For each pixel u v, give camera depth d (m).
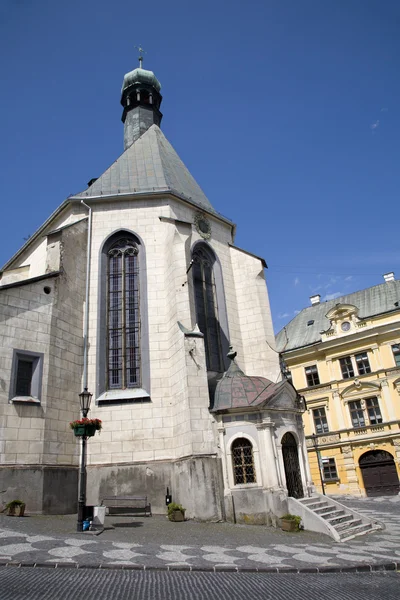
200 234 27.86
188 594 8.26
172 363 21.81
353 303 51.53
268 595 8.45
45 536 12.73
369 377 44.47
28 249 29.66
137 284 24.66
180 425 20.11
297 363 49.94
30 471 17.91
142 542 12.98
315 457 45.25
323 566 10.97
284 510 17.23
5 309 19.50
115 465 20.20
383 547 14.09
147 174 29.28
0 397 18.08
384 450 41.66
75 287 23.23
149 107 41.38
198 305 25.95
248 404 19.27
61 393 20.44
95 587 8.38
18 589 7.99
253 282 28.05
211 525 16.83
